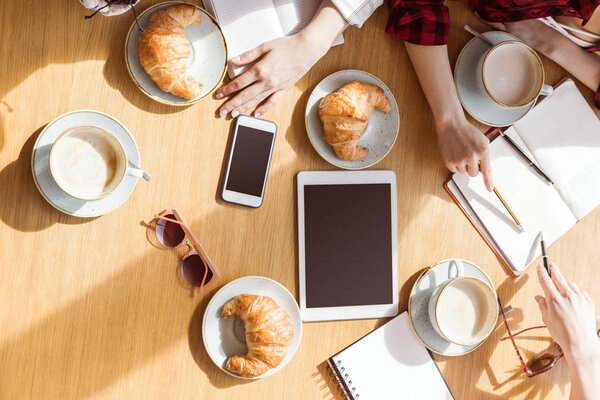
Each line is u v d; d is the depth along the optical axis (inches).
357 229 43.1
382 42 44.0
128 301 39.8
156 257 40.3
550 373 46.5
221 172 41.3
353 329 43.1
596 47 45.6
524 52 43.8
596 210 48.0
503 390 45.7
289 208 42.4
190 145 40.7
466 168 43.4
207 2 40.4
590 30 44.4
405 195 44.5
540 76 43.5
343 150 40.6
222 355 40.4
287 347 39.8
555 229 46.8
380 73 44.1
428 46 41.9
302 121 42.6
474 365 45.2
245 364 39.1
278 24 41.6
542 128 46.6
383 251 43.5
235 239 41.5
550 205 46.7
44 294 38.5
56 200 37.3
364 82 42.7
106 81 39.3
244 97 40.5
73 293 39.0
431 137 45.0
